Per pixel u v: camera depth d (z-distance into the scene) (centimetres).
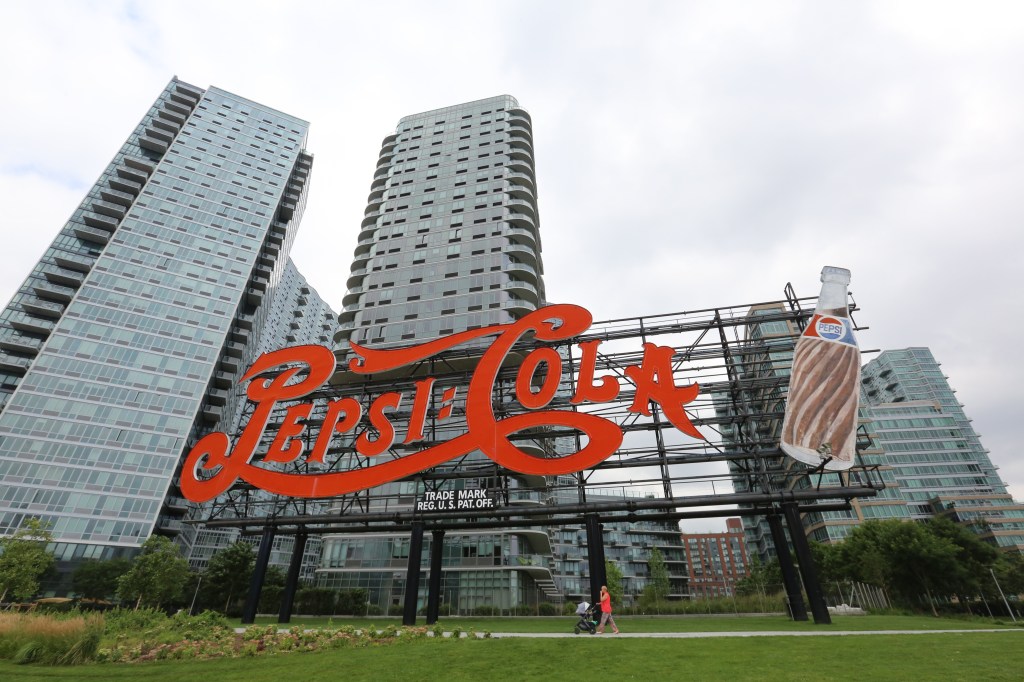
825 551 6581
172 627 2270
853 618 3384
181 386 8500
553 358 2950
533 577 5856
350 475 3012
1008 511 11750
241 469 3166
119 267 9081
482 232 8156
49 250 9325
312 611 5100
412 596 2769
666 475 2745
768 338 2961
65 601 5281
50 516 6719
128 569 6359
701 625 2686
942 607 5084
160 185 10350
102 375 7981
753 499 2564
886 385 17650
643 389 2845
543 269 8869
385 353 3362
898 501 10112
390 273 8025
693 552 15612
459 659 1495
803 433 2548
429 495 2889
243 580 5828
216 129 11856
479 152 9519
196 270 9756
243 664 1554
